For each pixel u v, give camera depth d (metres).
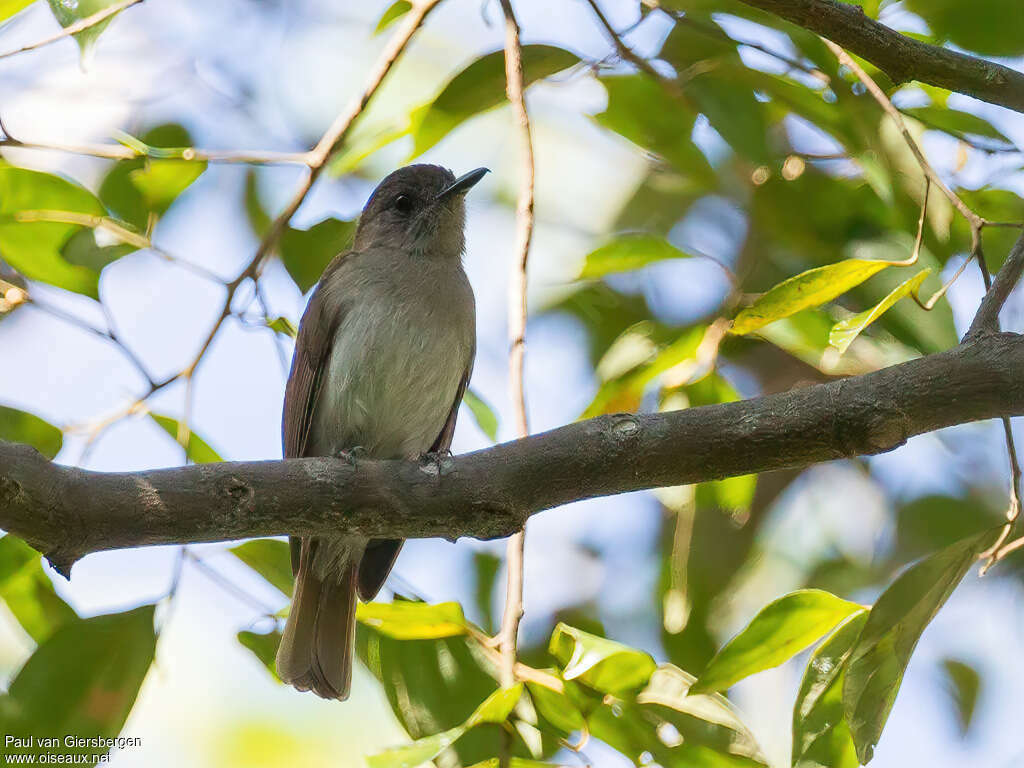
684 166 11.23
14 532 6.73
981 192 10.41
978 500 12.36
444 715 8.60
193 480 7.07
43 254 9.84
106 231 9.88
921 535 12.19
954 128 10.19
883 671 7.07
